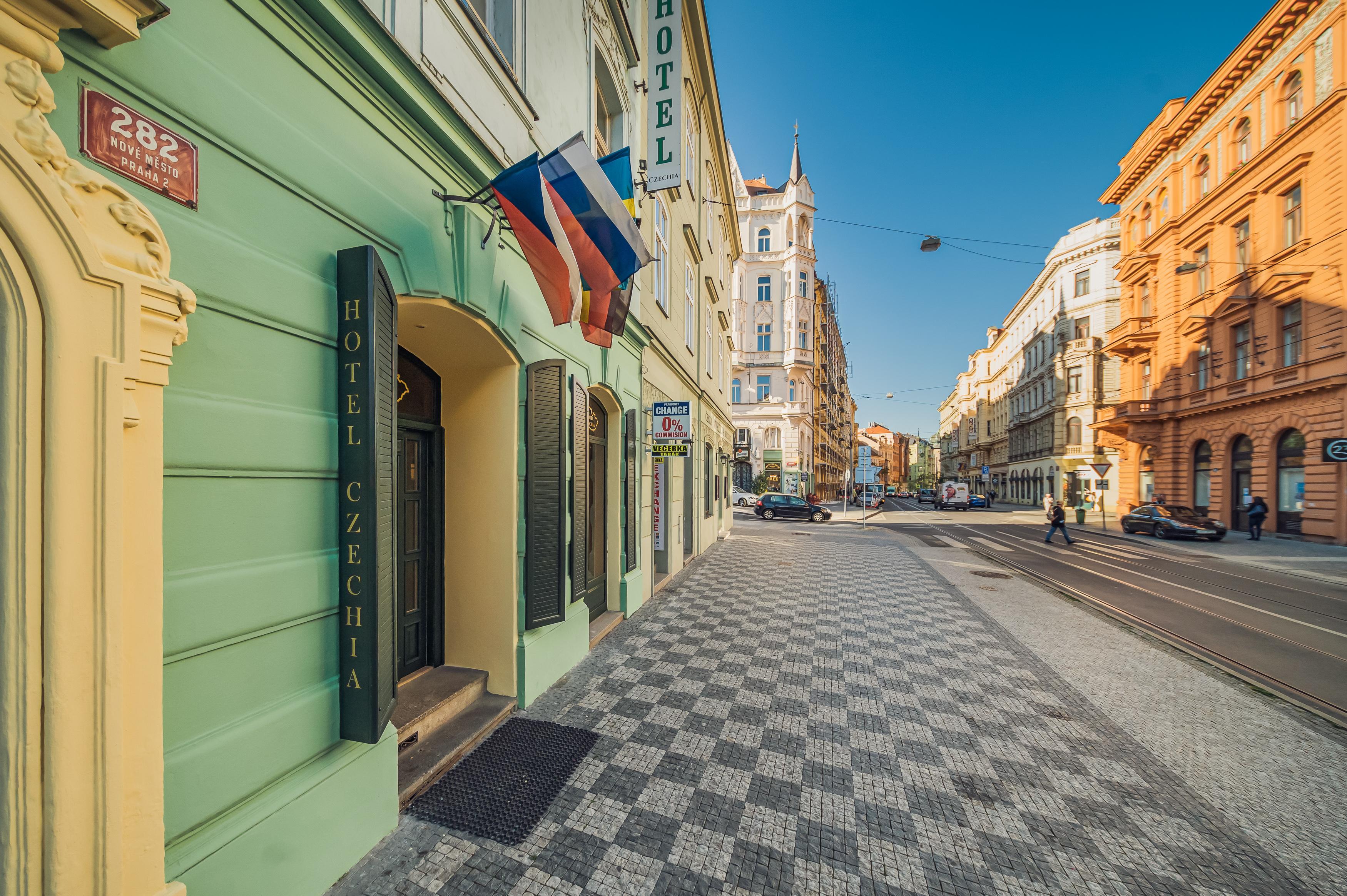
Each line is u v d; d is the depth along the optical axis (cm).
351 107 252
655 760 332
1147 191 2188
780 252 3381
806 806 290
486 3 394
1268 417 1628
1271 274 1598
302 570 221
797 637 584
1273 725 390
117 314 150
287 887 210
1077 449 3133
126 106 162
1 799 134
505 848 255
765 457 3366
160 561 162
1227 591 868
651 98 724
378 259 240
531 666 409
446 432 417
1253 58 1670
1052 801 297
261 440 203
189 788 178
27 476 136
